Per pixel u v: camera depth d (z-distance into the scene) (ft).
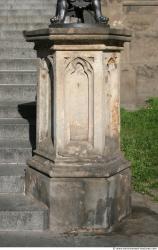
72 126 18.12
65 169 17.87
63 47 17.60
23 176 19.74
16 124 22.82
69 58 17.72
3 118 24.22
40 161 18.92
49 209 17.99
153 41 33.91
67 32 17.17
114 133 19.02
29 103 25.17
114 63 18.61
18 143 22.00
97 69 17.71
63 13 18.04
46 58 18.45
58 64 17.76
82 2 18.16
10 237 17.40
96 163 17.95
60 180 17.85
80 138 18.19
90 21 18.11
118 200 18.58
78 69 17.87
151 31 33.83
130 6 33.63
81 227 17.87
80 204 17.83
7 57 29.45
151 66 34.09
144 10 33.68
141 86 34.24
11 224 17.95
